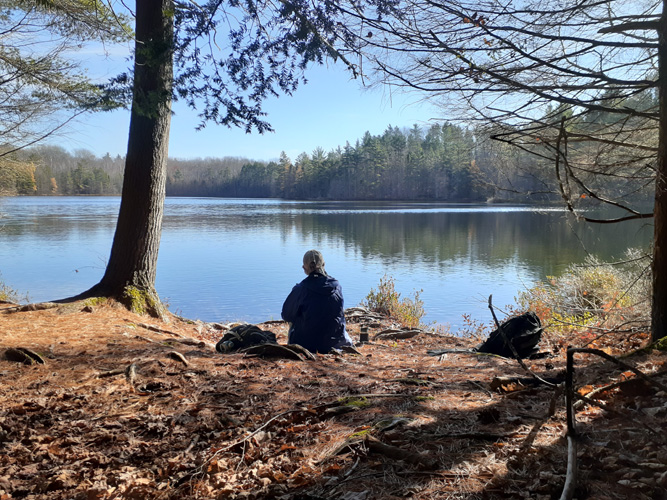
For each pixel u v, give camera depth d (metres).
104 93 7.46
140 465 2.91
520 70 4.57
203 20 6.36
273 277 19.75
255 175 183.62
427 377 4.58
